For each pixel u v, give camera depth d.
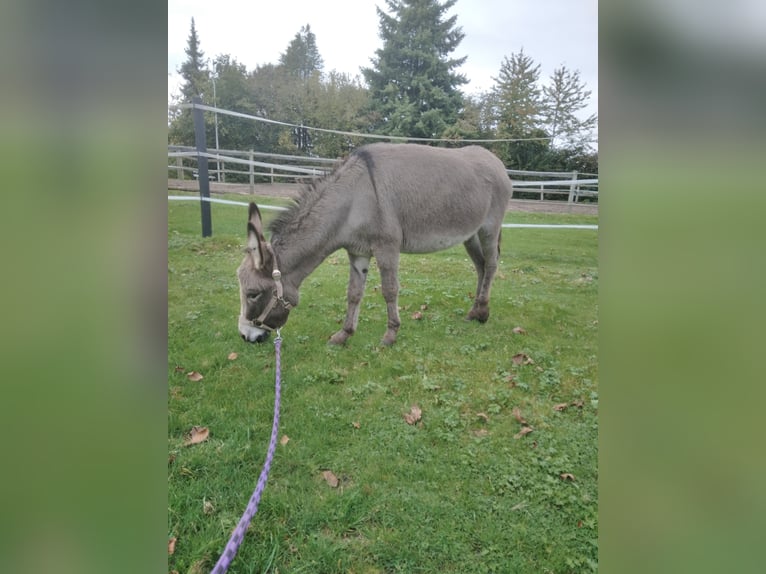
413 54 16.50
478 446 2.85
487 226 4.63
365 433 2.95
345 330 4.22
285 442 2.80
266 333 3.69
